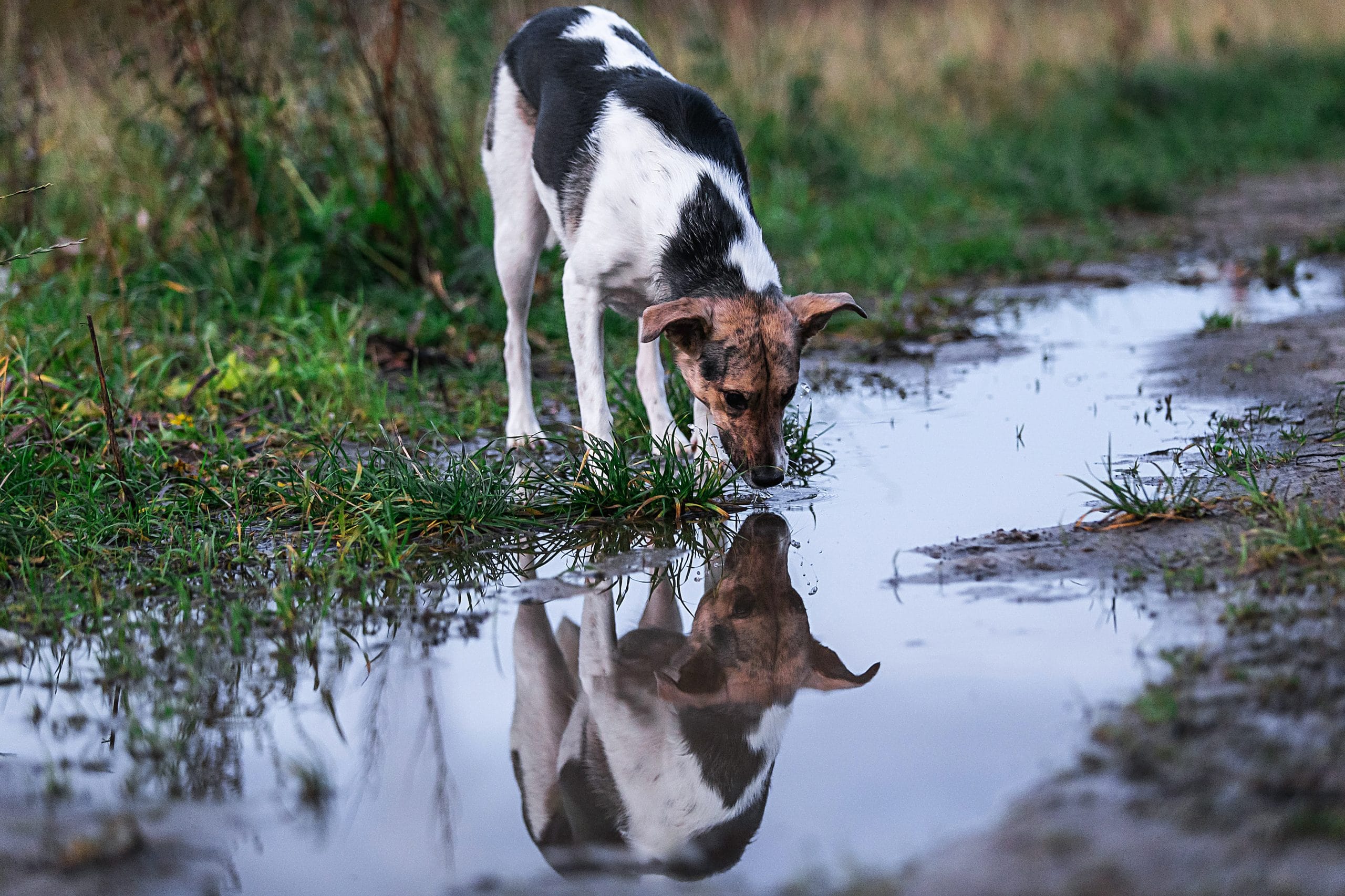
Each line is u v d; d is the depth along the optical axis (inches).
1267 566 140.9
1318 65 703.7
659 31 411.8
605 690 130.2
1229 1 760.3
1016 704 115.0
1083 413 220.1
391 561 161.9
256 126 300.5
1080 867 86.2
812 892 88.6
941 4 642.2
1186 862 85.7
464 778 112.5
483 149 224.4
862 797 101.0
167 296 273.6
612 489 183.5
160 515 178.9
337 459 194.9
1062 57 640.4
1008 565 152.4
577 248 193.5
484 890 93.5
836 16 571.5
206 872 96.5
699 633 143.5
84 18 313.7
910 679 122.8
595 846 100.6
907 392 243.8
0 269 277.4
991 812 96.0
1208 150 545.6
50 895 92.3
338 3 299.0
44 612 150.8
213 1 289.9
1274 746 100.2
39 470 188.1
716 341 174.1
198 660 137.6
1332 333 258.4
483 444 219.3
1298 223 407.2
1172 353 256.7
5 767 113.8
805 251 363.9
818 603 145.5
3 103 312.3
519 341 220.4
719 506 184.1
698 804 106.8
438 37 340.2
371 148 307.3
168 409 224.5
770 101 454.6
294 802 108.0
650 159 187.3
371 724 123.2
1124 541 156.0
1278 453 183.9
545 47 209.6
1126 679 117.8
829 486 190.4
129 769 113.7
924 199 442.0
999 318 306.3
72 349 233.8
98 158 312.8
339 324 264.2
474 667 135.7
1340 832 87.4
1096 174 464.1
